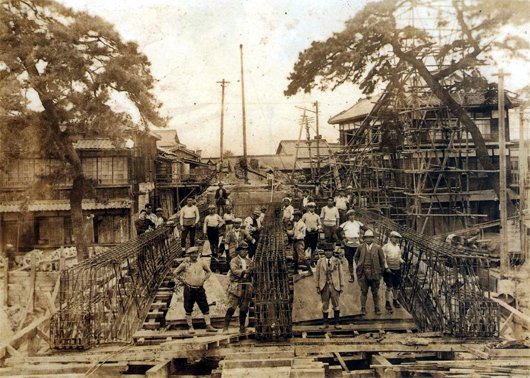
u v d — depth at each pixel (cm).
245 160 1464
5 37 1215
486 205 1402
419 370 750
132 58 1205
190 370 823
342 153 1627
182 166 1558
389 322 935
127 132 1309
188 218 1279
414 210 1458
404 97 1423
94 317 900
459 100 1395
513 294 1096
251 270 913
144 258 1134
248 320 962
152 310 1042
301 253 1134
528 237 1289
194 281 907
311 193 1694
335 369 761
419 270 1063
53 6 1210
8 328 1154
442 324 895
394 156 1545
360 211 1486
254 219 1338
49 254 1391
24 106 1259
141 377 774
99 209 1452
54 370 788
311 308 988
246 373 744
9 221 1395
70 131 1316
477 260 936
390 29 1183
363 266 943
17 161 1381
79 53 1219
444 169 1456
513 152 1438
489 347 812
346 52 1190
